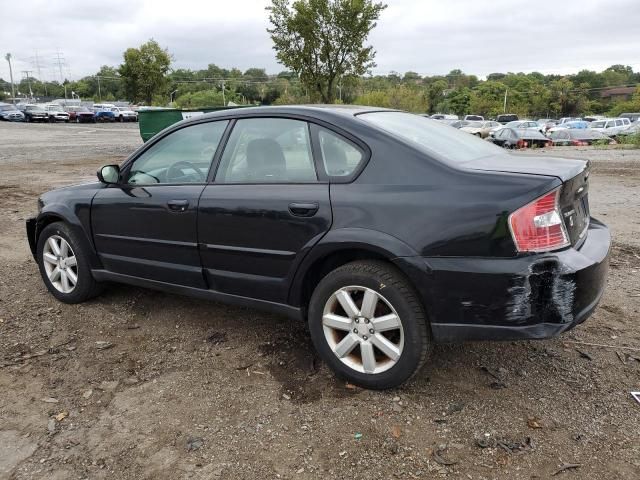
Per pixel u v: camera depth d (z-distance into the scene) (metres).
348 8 18.55
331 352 3.30
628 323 4.07
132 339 4.00
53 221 4.82
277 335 4.00
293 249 3.31
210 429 2.92
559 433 2.80
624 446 2.70
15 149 21.84
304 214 3.22
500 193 2.77
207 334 4.05
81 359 3.71
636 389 3.19
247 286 3.60
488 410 3.01
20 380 3.45
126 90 57.84
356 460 2.65
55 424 2.99
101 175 4.16
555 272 2.72
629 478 2.48
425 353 3.03
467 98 81.75
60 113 48.31
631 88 97.19
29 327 4.22
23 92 143.62
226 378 3.42
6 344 3.93
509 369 3.43
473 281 2.80
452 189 2.87
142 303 4.67
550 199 2.75
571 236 2.97
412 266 2.90
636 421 2.89
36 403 3.19
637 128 28.20
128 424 2.98
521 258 2.73
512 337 2.81
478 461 2.61
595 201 9.09
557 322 2.77
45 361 3.69
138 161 4.21
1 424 3.00
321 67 19.58
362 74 19.69
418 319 2.98
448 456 2.65
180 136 4.01
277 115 3.56
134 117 52.94
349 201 3.10
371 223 3.02
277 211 3.33
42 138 28.80
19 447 2.80
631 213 8.02
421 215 2.90
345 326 3.22
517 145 25.36
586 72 116.69
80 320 4.35
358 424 2.92
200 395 3.24
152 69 56.78
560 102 77.56
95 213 4.33
